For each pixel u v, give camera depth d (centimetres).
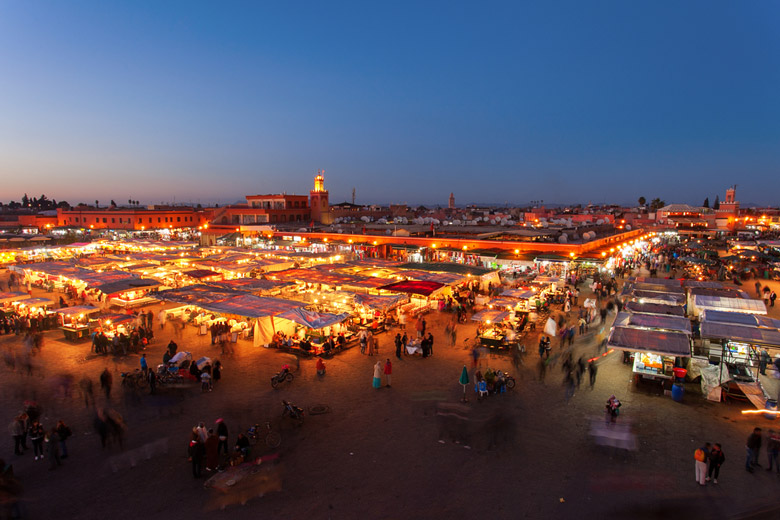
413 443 1309
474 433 1365
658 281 2859
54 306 2891
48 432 1320
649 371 1723
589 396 1631
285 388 1706
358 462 1211
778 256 5022
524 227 5291
